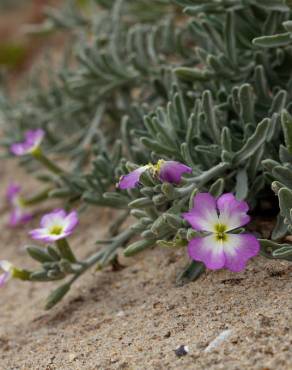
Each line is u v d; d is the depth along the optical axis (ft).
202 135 1.25
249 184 1.22
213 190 1.16
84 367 1.09
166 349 1.07
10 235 1.54
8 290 1.36
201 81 1.30
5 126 1.67
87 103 1.54
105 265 1.25
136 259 1.28
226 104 1.26
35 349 1.18
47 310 1.24
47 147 1.61
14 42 2.53
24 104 1.70
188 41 1.60
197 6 1.28
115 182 1.30
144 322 1.14
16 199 1.52
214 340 1.06
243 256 1.08
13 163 1.82
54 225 1.22
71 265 1.23
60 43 2.36
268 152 1.21
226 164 1.18
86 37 1.73
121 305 1.20
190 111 1.33
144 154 1.28
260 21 1.31
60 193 1.35
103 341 1.13
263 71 1.25
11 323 1.27
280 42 1.19
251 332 1.05
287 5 1.19
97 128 1.53
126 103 1.49
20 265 1.43
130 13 1.65
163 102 1.41
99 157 1.30
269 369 1.00
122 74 1.46
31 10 2.71
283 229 1.14
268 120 1.16
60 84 1.77
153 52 1.45
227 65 1.28
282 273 1.12
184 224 1.12
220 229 1.09
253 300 1.10
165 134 1.20
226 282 1.14
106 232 1.40
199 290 1.15
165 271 1.22
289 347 1.01
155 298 1.18
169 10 1.66
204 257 1.08
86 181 1.29
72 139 1.58
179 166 1.10
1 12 2.92
